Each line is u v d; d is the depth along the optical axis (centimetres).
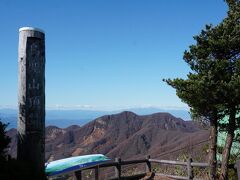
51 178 1178
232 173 1280
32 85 997
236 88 1029
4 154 909
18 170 901
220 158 1384
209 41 1095
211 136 1143
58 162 1221
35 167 972
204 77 1061
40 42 1017
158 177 1509
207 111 1120
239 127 1120
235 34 1095
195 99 1090
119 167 1442
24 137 987
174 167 1600
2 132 890
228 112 1112
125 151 9338
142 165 1912
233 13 1105
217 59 1106
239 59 1065
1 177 860
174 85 1106
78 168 1209
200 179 1370
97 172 1330
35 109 998
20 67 998
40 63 1014
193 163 1398
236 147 1413
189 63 1133
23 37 999
